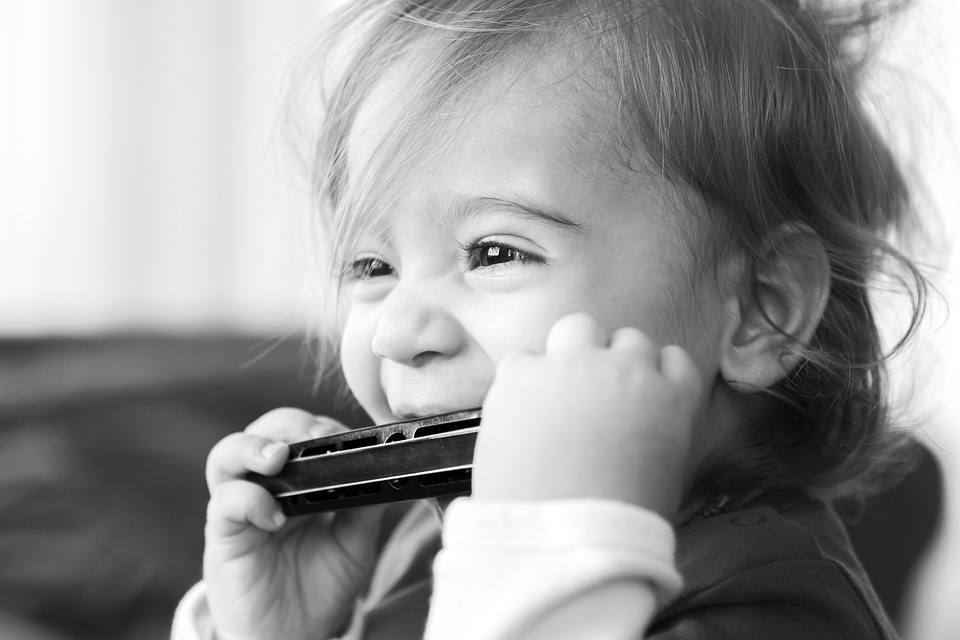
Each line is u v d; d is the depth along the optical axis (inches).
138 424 81.7
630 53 43.4
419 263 41.5
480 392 40.1
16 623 63.6
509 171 40.8
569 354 33.5
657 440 32.3
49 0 112.7
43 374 85.4
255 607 49.4
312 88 55.5
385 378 42.9
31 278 112.0
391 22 46.9
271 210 108.0
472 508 31.7
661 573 30.6
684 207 43.1
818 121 48.6
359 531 52.0
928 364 70.9
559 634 30.3
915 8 63.2
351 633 51.6
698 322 43.4
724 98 44.8
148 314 113.2
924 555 68.3
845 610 38.4
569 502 30.8
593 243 41.1
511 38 43.4
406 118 42.9
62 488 73.9
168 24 117.5
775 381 45.6
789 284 46.3
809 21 51.0
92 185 115.0
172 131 118.5
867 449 51.8
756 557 38.8
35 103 112.2
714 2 46.4
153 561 71.7
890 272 53.5
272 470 45.8
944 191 73.5
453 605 31.0
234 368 86.6
